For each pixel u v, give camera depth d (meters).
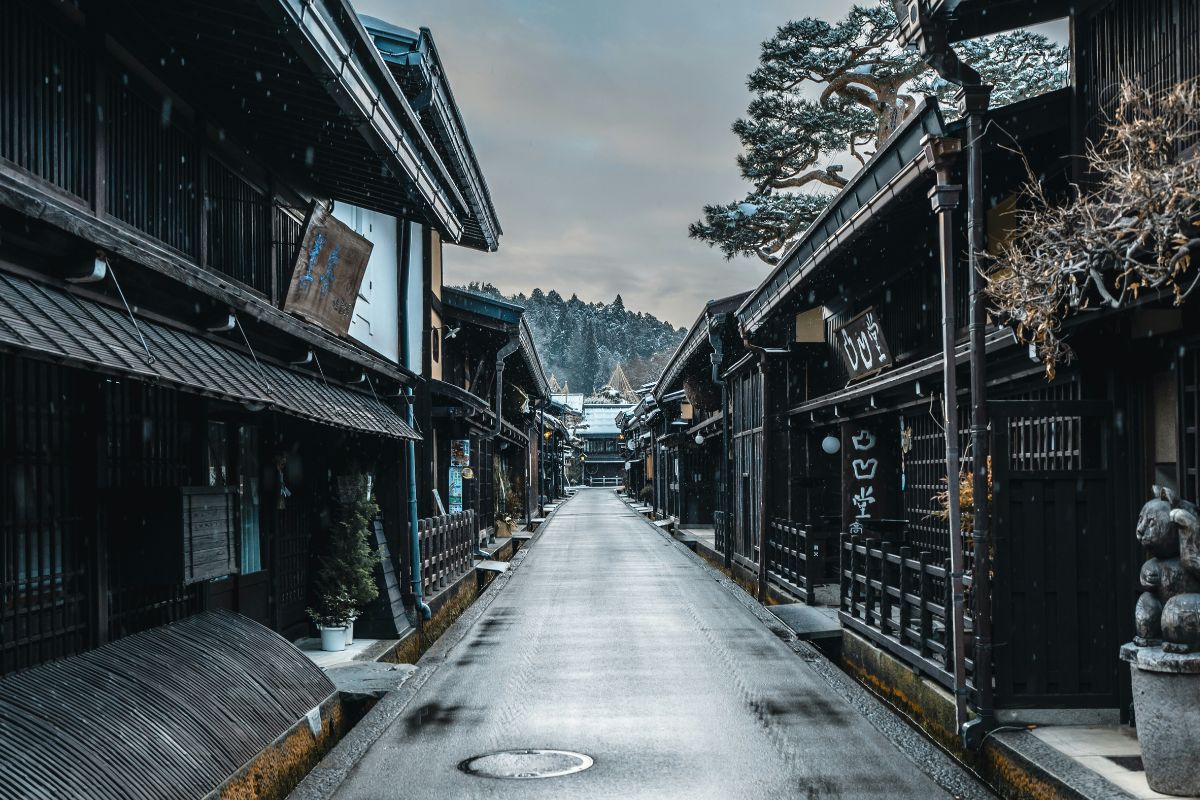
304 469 11.23
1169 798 5.06
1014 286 5.95
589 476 101.31
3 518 5.23
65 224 4.41
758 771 6.48
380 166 9.03
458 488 20.88
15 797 3.94
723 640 11.76
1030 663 6.66
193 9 6.05
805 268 11.60
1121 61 6.71
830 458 15.55
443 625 14.00
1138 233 4.78
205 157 7.57
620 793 6.04
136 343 5.06
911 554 8.70
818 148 22.95
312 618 10.64
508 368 28.05
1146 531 5.36
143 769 4.72
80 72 5.78
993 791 6.27
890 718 7.84
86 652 5.58
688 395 31.59
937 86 21.69
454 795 6.03
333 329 10.21
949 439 7.05
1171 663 5.00
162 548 6.28
